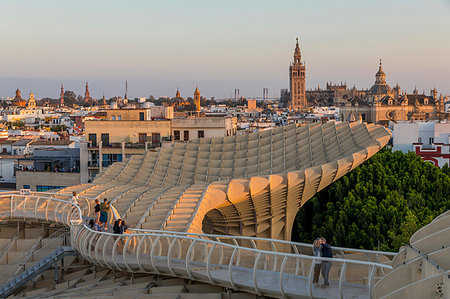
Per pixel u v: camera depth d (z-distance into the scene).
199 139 89.38
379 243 59.34
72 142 162.50
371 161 93.06
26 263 53.06
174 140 108.44
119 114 117.25
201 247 38.03
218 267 33.91
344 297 27.14
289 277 30.47
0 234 59.19
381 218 64.56
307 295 28.02
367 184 77.94
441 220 24.58
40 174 107.56
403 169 87.62
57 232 56.47
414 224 57.41
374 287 24.45
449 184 77.75
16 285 42.56
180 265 35.62
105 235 42.28
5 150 161.62
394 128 134.88
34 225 59.09
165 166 81.88
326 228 70.50
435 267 21.23
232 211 68.25
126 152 106.62
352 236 63.53
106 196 62.41
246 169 78.94
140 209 56.06
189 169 81.00
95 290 37.34
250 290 30.67
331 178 65.94
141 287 35.88
